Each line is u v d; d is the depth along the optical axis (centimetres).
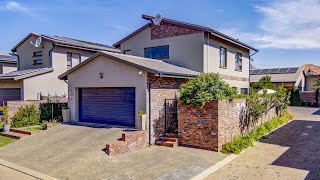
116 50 2814
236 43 2078
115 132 1298
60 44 2247
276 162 981
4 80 2117
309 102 3297
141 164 964
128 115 1411
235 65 2189
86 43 2738
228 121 1204
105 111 1525
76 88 1642
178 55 1817
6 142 1370
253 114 1488
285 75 3666
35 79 2109
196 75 1515
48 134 1414
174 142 1212
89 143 1188
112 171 900
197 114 1170
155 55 1958
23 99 2034
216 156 1056
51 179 852
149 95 1267
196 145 1177
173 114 1391
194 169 912
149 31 1981
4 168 984
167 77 1357
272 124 1719
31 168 966
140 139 1180
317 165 938
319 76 3853
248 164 962
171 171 893
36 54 2398
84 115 1634
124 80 1363
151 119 1263
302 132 1562
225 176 845
